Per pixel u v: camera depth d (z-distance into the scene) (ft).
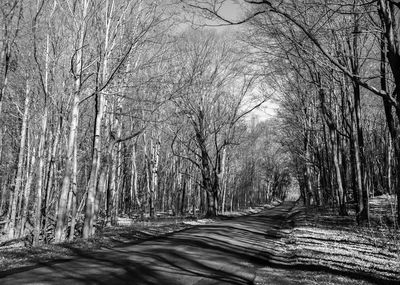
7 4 52.11
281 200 448.24
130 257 38.04
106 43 55.57
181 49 84.99
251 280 29.58
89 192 56.85
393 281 28.35
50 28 58.03
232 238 58.23
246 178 236.63
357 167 70.95
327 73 63.62
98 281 27.63
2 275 29.12
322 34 41.01
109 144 67.97
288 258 40.91
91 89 61.52
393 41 32.24
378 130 156.04
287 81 98.02
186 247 46.29
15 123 98.58
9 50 54.80
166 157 167.94
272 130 191.21
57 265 33.35
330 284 26.53
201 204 178.09
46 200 66.90
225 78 116.67
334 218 87.25
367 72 63.82
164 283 27.91
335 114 94.07
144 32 56.49
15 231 81.87
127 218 132.87
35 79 65.36
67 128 68.74
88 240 49.70
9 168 115.85
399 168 42.47
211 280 29.32
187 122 120.47
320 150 126.62
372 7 40.78
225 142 121.90
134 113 73.36
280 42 42.86
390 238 46.32
